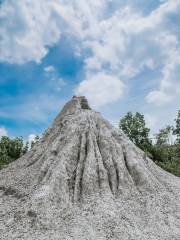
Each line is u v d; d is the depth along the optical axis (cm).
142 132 6562
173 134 7131
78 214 2697
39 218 2597
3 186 3281
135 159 3347
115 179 3100
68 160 3178
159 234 2605
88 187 2958
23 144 6131
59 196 2830
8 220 2672
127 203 2886
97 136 3494
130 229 2589
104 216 2681
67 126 3641
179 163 5816
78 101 4131
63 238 2441
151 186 3131
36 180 3119
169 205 2991
